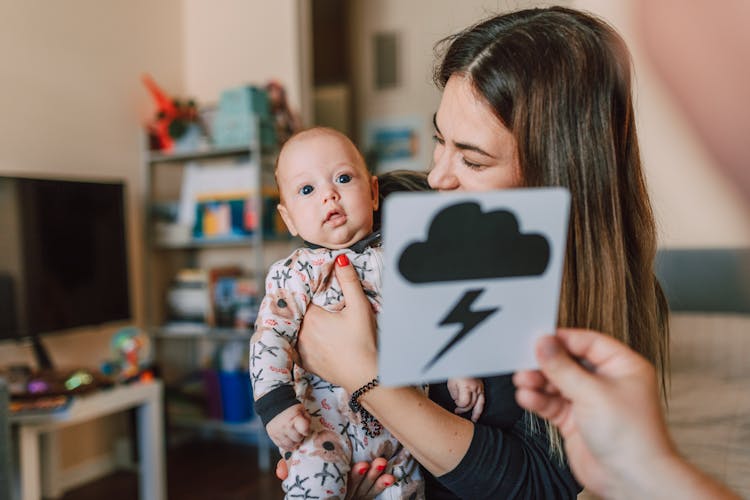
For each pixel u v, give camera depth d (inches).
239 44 140.5
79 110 116.2
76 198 103.8
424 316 20.6
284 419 32.6
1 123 101.7
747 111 107.7
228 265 142.1
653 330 33.6
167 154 126.3
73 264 102.9
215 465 120.0
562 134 30.4
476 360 21.5
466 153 32.0
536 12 33.1
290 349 34.4
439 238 20.2
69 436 113.3
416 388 30.0
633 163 33.0
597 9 114.7
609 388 20.1
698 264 112.5
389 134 162.6
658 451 19.7
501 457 29.9
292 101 135.7
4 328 92.2
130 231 127.4
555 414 22.5
